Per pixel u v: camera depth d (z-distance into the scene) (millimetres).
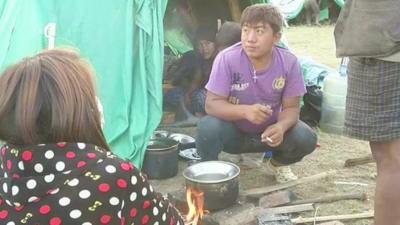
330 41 9461
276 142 3312
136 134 3770
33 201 1430
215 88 3412
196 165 3270
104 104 3809
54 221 1426
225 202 3086
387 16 2137
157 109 3910
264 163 4125
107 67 3881
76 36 3904
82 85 1462
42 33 3850
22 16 3967
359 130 2277
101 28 3939
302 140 3480
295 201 3361
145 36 3963
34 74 1434
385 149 2266
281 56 3438
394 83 2176
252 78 3395
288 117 3426
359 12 2219
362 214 3244
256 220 3049
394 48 2131
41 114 1423
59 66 1459
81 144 1470
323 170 4020
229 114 3346
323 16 11477
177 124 4902
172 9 5840
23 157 1426
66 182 1433
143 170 3844
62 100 1425
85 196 1437
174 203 3195
